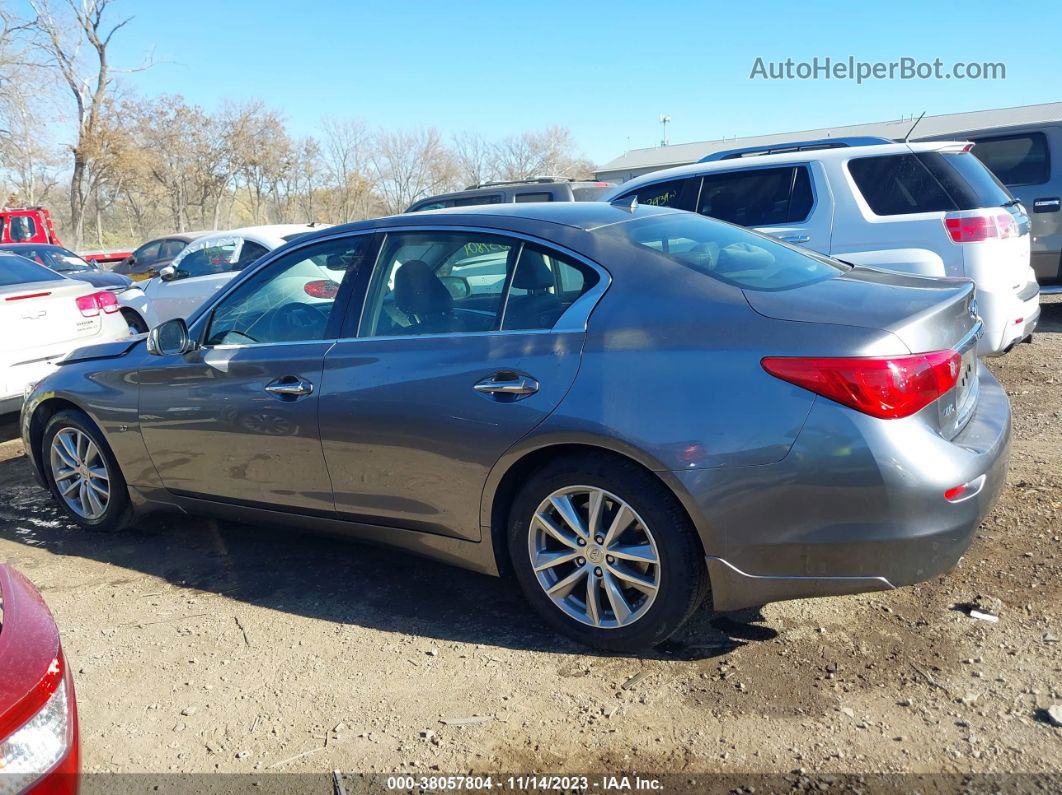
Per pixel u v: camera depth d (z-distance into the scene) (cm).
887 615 330
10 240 1841
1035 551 365
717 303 298
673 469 285
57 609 387
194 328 420
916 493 270
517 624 348
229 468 404
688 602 299
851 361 270
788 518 278
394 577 400
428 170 3812
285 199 4066
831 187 618
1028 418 552
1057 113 3275
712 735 270
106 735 293
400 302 359
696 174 679
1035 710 268
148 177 3925
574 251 327
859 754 256
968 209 577
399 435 342
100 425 447
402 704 299
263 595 389
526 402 311
